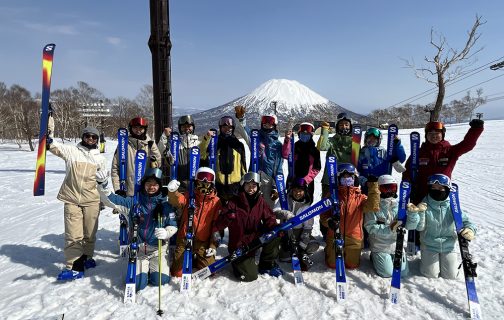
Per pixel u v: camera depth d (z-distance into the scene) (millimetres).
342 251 3754
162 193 4031
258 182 4031
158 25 4785
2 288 3910
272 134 4980
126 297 3521
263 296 3600
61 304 3527
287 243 4441
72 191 4105
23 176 13859
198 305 3453
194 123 5016
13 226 6574
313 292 3676
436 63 22203
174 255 4137
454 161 4344
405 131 33219
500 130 26656
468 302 3266
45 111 3846
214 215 4156
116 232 5832
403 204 3812
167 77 4902
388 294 3611
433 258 3912
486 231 5473
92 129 4262
